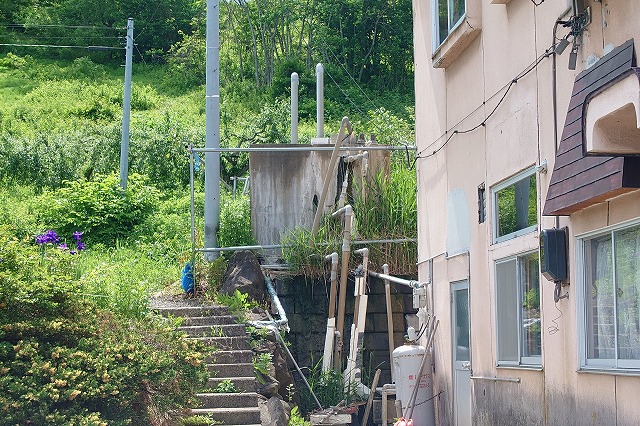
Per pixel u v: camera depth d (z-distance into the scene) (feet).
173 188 88.74
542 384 24.44
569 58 22.15
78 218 67.31
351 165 47.70
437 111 36.40
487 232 29.25
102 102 129.90
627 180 18.58
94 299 34.42
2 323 24.94
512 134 27.02
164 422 25.54
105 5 181.37
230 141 100.32
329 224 46.52
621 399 19.76
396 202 46.32
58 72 157.17
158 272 50.14
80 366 23.93
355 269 44.09
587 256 22.09
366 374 43.62
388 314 43.24
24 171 86.43
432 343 36.88
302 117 130.62
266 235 47.96
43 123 116.26
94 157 89.86
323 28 149.28
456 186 33.24
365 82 148.25
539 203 24.58
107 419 23.72
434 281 37.01
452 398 33.65
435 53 34.40
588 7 21.62
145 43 178.70
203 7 185.78
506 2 27.40
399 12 149.69
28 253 27.20
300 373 40.11
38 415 21.95
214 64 49.49
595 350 21.66
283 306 44.98
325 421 37.58
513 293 27.02
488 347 29.12
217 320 38.99
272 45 156.46
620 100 17.66
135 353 24.82
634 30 19.30
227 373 34.32
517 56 26.68
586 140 19.10
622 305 20.16
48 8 184.85
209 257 47.29
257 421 30.94
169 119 100.78
